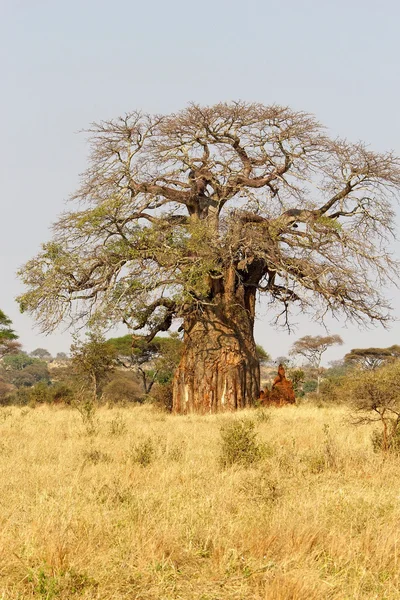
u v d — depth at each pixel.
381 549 9.67
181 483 14.97
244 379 48.66
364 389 20.39
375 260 47.72
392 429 20.25
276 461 17.36
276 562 9.43
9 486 14.30
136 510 11.61
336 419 29.47
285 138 48.56
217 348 48.41
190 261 45.97
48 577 8.73
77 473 15.38
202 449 20.47
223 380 48.03
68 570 8.87
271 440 22.06
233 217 47.44
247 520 11.14
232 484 14.42
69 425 28.94
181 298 44.75
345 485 14.84
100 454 18.80
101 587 8.58
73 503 12.09
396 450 19.03
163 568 9.08
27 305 47.59
